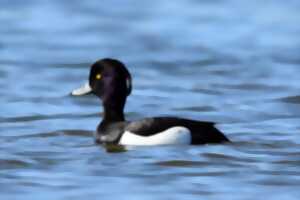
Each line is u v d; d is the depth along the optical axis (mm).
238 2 31234
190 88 20250
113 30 27266
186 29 27312
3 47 24812
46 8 30234
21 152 14320
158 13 29734
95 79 14867
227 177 12922
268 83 20531
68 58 23609
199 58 23469
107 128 14578
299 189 12359
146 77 21547
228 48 24703
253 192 12250
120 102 14781
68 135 15633
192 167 13359
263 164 13531
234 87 20297
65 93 19688
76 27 27594
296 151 14289
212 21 28359
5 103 18562
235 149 14242
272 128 16156
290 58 23375
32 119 17109
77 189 12344
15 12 29547
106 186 12492
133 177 12891
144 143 14055
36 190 12312
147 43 25531
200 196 12055
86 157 13930
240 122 16828
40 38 26016
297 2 30750
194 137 14023
